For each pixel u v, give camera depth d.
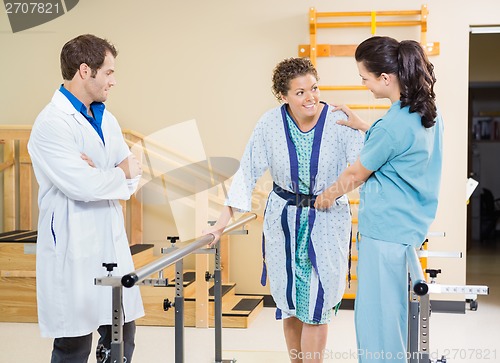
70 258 2.44
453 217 4.94
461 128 4.93
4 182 5.13
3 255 4.57
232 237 5.16
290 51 5.07
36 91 5.23
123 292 2.55
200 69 5.14
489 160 10.36
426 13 4.81
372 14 4.86
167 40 5.16
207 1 5.12
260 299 4.98
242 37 5.11
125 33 5.18
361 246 2.26
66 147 2.41
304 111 2.48
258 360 3.52
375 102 4.99
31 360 3.71
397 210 2.17
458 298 4.94
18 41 5.22
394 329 2.17
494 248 8.87
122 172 2.54
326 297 2.59
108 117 2.64
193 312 4.50
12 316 4.61
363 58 2.25
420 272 1.88
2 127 4.92
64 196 2.46
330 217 2.58
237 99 5.12
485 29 4.93
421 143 2.15
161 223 5.18
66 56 2.45
